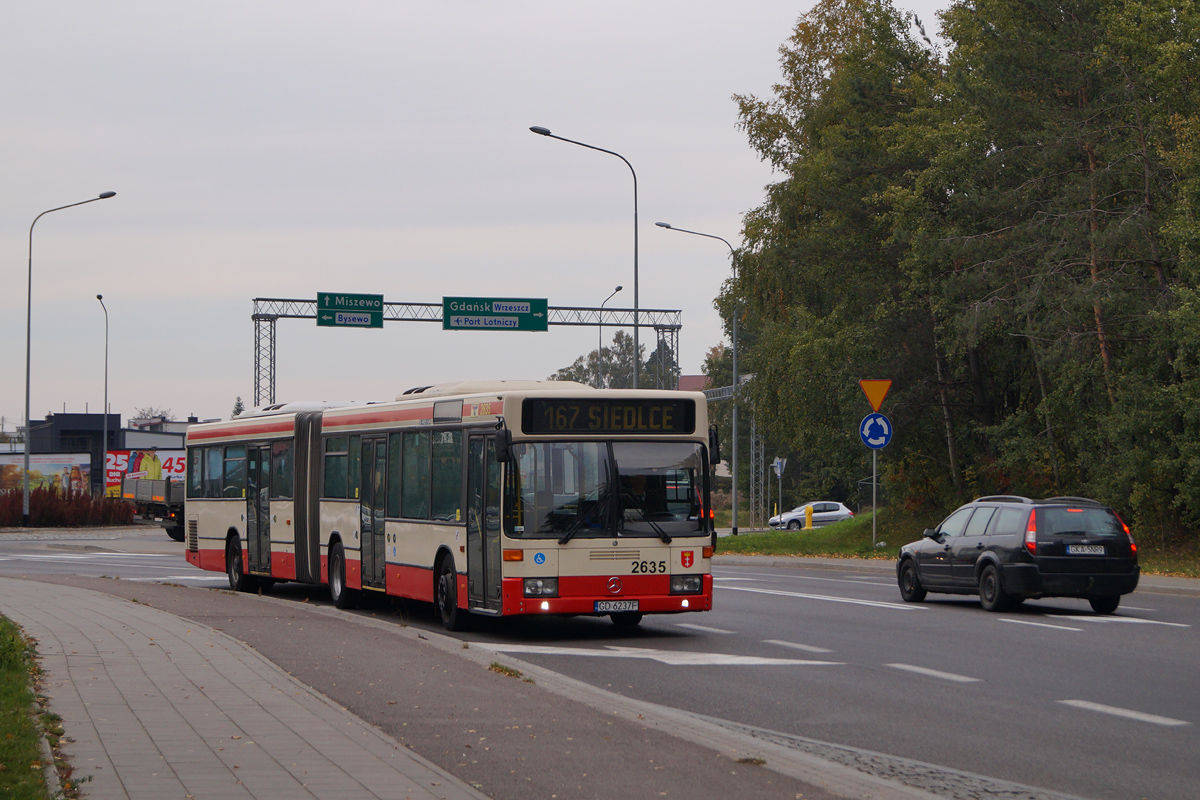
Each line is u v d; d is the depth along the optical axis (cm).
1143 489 2897
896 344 3750
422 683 1059
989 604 1883
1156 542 3041
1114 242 2917
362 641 1359
